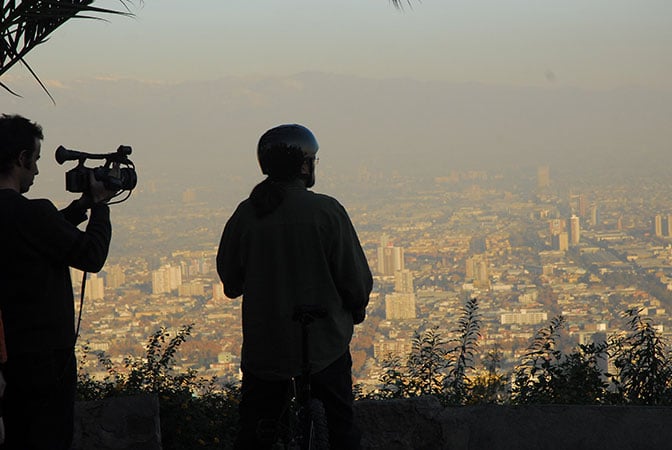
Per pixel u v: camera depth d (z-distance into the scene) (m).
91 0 5.34
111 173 3.27
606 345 6.67
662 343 6.43
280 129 3.40
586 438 4.08
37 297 3.03
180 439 5.78
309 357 3.28
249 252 3.36
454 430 4.23
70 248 3.06
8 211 3.01
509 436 4.16
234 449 3.46
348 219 3.38
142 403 4.73
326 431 3.16
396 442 4.26
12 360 3.01
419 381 6.84
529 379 6.46
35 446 3.03
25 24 5.27
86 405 4.68
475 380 6.64
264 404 3.39
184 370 6.95
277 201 3.33
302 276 3.31
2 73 5.31
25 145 3.10
